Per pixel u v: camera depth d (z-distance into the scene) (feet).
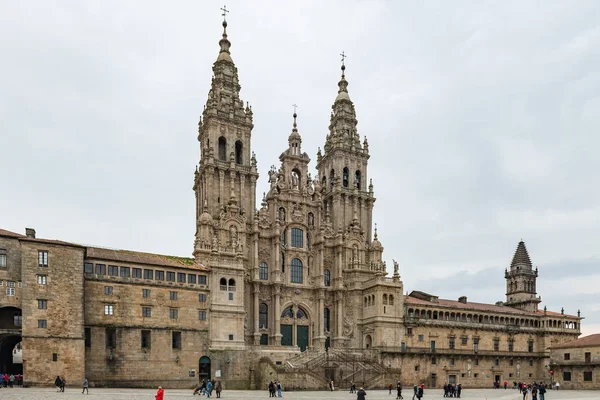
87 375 256.32
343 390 286.25
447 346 375.25
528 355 403.13
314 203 382.83
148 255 302.86
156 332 279.49
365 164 415.64
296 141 385.09
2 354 262.88
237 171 358.64
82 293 255.91
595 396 276.62
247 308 337.93
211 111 358.43
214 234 336.70
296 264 367.25
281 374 279.90
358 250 386.32
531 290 464.24
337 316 365.81
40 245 248.11
